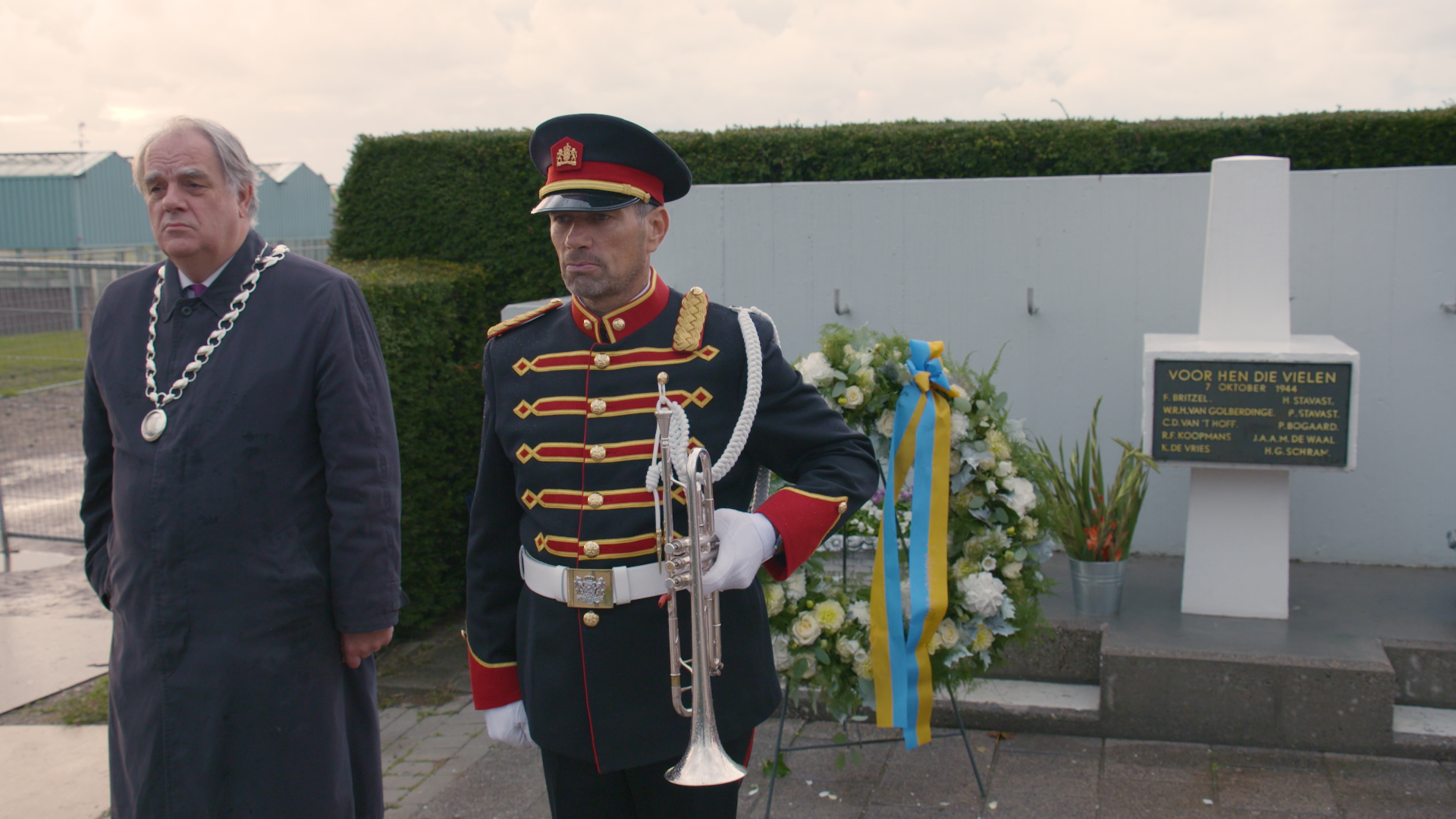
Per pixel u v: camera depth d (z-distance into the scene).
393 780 3.87
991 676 4.20
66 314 7.42
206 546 2.38
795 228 5.65
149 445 2.43
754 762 3.85
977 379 3.87
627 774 2.25
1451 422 4.98
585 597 2.15
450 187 6.37
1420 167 4.91
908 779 3.68
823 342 3.68
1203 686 3.81
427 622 5.39
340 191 6.61
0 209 18.03
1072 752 3.81
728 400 2.22
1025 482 3.59
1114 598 4.34
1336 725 3.71
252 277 2.51
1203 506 4.31
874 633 3.45
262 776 2.39
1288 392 4.12
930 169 5.89
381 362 2.63
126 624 2.45
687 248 5.79
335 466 2.46
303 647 2.45
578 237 2.13
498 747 4.08
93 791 3.78
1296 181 5.05
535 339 2.35
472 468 5.71
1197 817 3.36
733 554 2.01
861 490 2.21
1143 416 4.46
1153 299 5.28
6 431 8.71
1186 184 5.18
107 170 18.48
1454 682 3.85
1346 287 5.04
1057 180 5.32
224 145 2.48
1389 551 5.10
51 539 6.68
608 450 2.18
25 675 4.79
